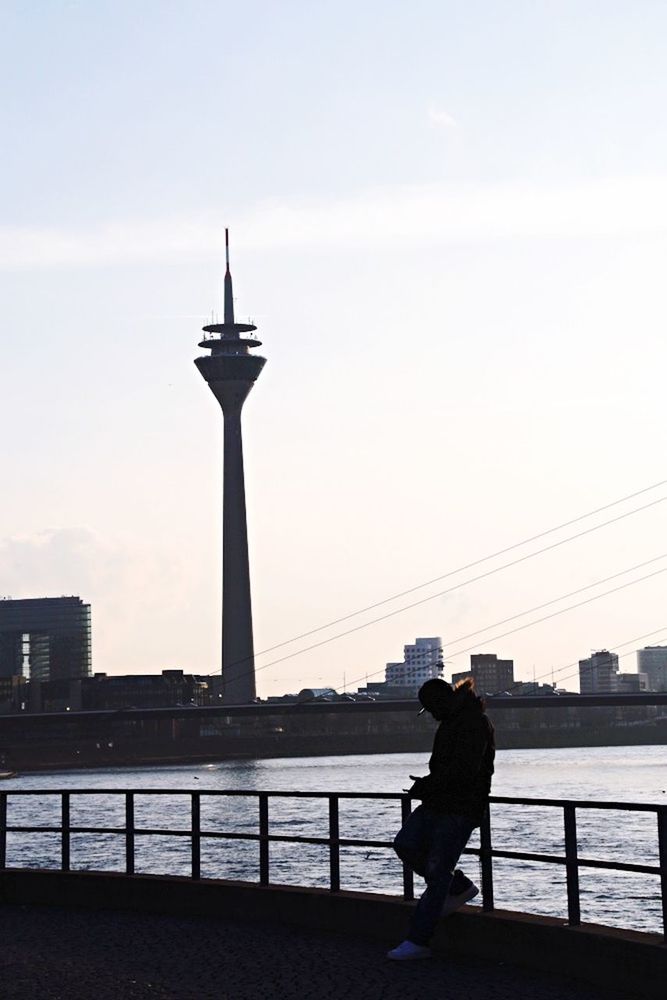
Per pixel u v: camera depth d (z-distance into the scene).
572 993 14.88
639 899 65.19
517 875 76.69
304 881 69.75
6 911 23.58
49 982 16.22
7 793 26.12
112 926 21.14
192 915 22.22
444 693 17.09
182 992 15.40
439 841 16.91
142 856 89.56
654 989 14.57
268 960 17.44
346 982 15.73
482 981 15.66
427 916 16.97
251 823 129.50
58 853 95.75
